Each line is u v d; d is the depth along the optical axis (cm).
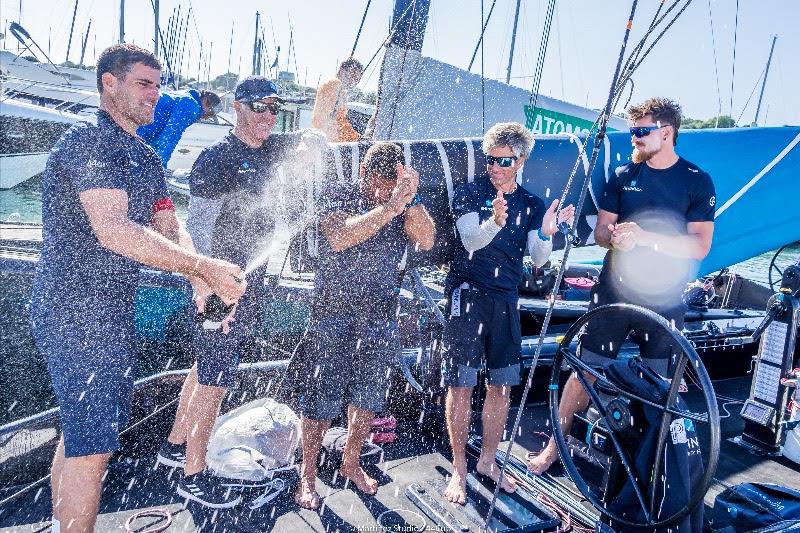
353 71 377
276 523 223
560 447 225
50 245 171
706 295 545
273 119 247
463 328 258
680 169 271
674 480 195
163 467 254
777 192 417
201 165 241
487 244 251
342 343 239
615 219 284
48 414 244
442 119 580
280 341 339
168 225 206
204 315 230
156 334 319
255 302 248
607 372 210
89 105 1255
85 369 174
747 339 449
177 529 214
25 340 314
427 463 279
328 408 239
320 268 244
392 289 246
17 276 314
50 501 224
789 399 319
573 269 598
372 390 245
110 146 172
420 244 249
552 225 261
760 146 408
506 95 773
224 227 244
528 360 345
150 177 192
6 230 417
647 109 265
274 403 283
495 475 262
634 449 201
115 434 180
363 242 239
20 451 234
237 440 255
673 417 197
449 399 261
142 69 175
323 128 353
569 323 440
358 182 247
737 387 437
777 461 311
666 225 269
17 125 973
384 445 293
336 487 252
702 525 206
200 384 234
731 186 399
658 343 269
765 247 428
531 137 260
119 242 166
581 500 251
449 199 309
